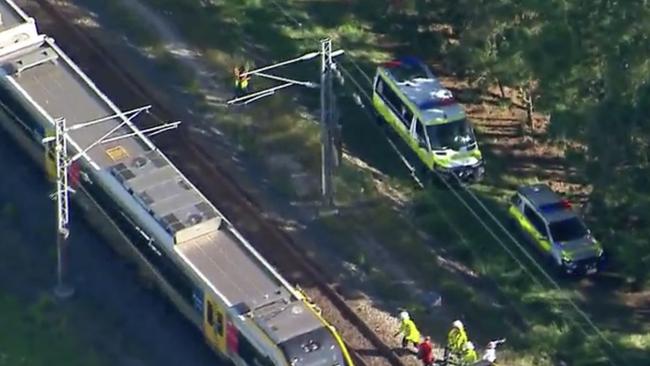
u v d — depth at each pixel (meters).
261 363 199.50
